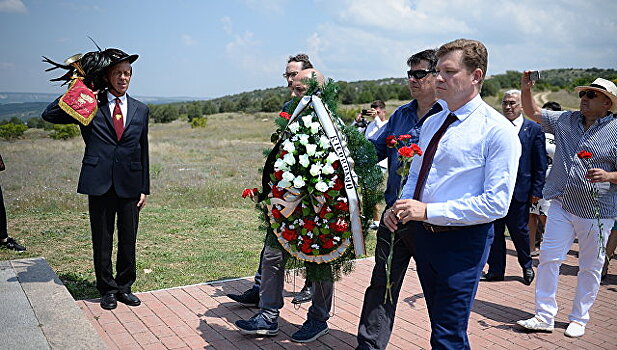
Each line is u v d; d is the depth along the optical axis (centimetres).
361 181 395
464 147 294
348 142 394
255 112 7144
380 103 824
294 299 511
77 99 438
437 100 378
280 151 399
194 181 1430
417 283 597
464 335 308
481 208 280
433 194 304
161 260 673
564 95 6531
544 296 460
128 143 471
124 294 491
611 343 441
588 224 439
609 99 438
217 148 2894
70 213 940
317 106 383
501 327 471
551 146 700
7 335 377
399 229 334
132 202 480
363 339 357
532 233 730
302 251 394
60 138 3250
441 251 304
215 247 755
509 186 281
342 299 534
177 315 473
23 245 713
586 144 442
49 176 1401
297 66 522
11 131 3203
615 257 729
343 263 403
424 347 423
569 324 465
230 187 1286
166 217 947
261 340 425
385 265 352
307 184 377
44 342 368
